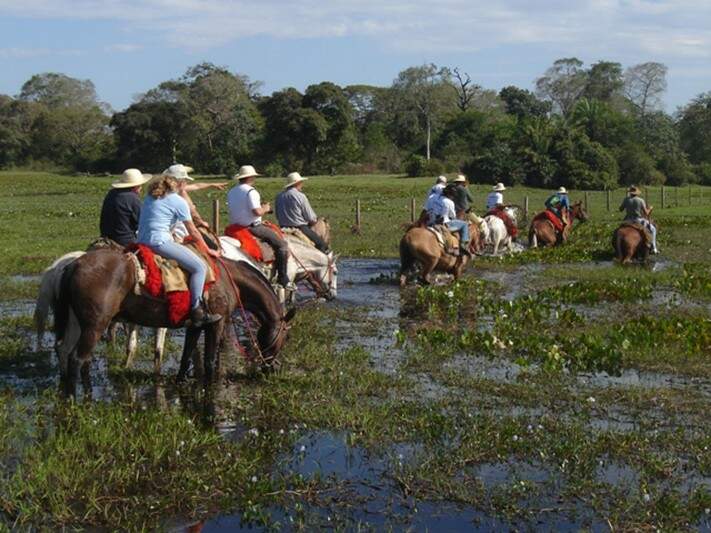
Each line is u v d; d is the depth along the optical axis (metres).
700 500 7.08
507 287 18.45
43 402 9.33
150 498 7.08
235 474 7.52
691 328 13.13
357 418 9.02
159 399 9.85
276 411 9.34
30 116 117.19
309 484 7.42
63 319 9.32
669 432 8.79
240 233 12.76
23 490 7.00
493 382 10.60
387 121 114.31
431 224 18.48
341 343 12.84
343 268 21.41
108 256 9.24
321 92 92.56
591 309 15.89
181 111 94.62
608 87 133.00
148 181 11.32
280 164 92.06
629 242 22.72
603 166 74.81
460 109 120.25
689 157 111.62
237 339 12.76
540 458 8.09
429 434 8.59
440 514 6.97
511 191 67.62
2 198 56.81
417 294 16.72
